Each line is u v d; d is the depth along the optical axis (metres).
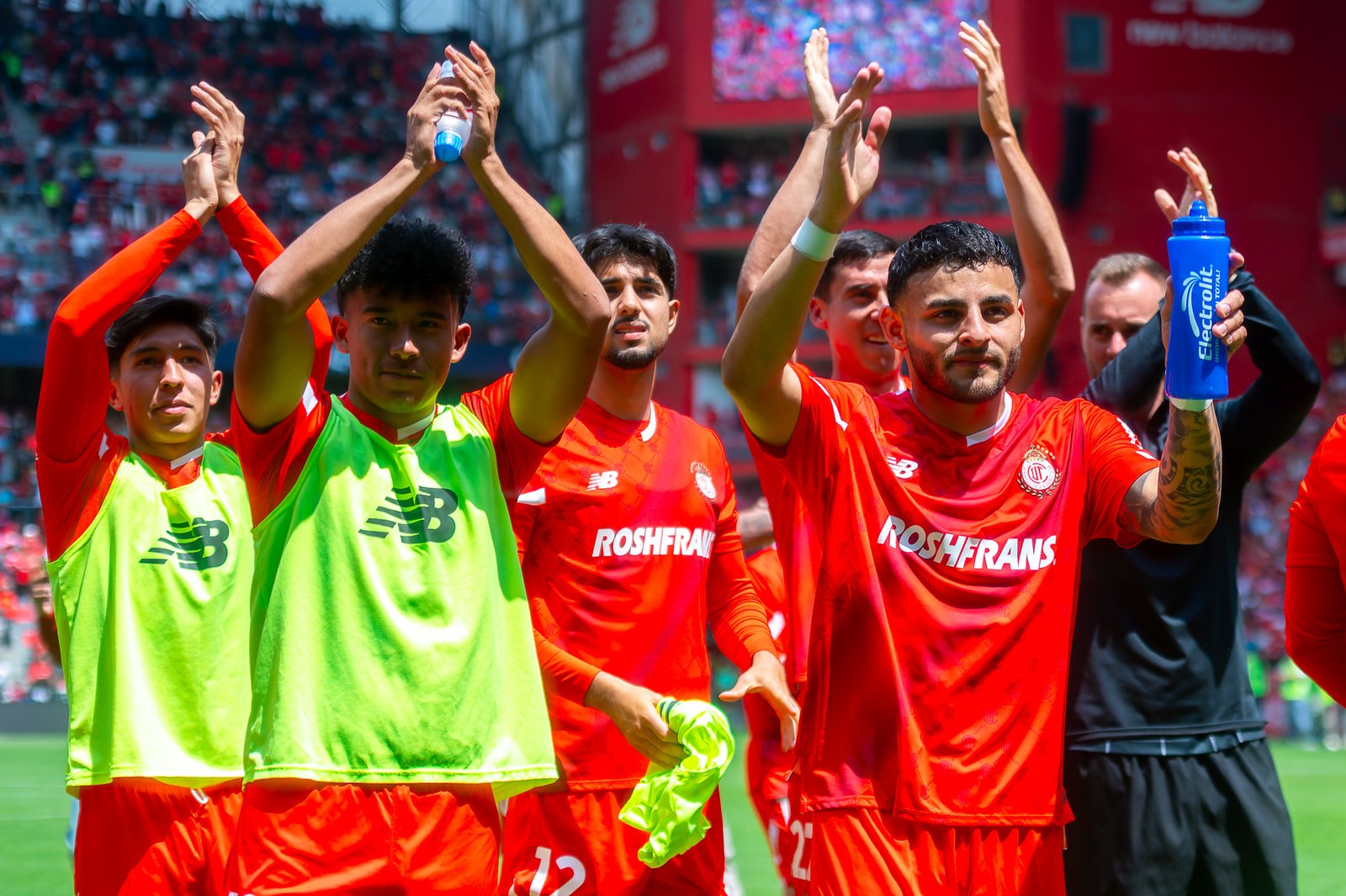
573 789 3.80
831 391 3.32
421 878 2.99
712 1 28.41
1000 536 3.23
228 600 3.95
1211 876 3.85
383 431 3.21
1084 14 27.39
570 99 32.09
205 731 3.86
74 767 3.83
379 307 3.12
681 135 28.73
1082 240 27.19
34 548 20.89
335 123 29.92
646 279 3.96
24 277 24.86
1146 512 3.21
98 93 28.05
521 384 3.25
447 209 28.92
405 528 3.11
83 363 3.57
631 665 3.88
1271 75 28.23
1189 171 4.06
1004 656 3.19
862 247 4.39
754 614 4.11
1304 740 21.39
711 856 3.90
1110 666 3.87
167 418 3.99
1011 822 3.15
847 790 3.17
